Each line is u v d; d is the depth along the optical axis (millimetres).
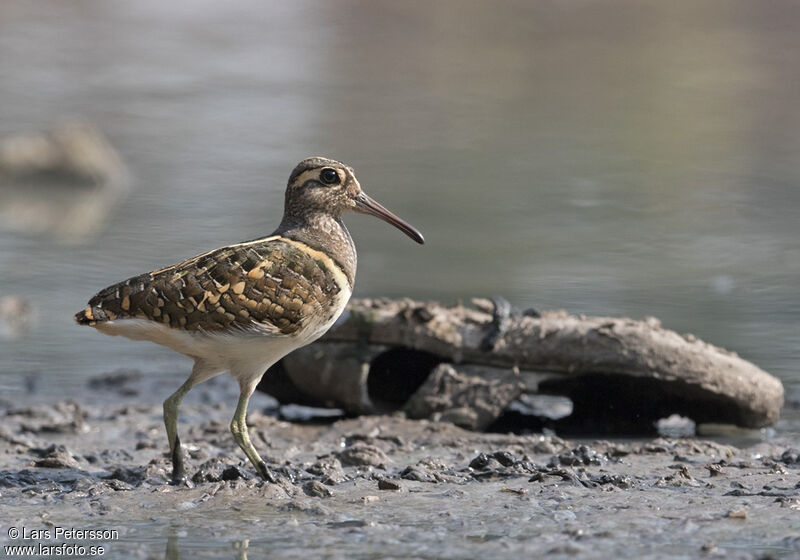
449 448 9820
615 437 10750
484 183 22578
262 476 8297
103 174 23781
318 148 25500
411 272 16500
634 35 39406
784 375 12188
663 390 10664
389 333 10891
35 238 18797
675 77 33344
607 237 18719
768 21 41406
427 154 25016
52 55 36062
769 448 9906
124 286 7930
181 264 8078
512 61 35781
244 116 28656
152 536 7117
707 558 6512
